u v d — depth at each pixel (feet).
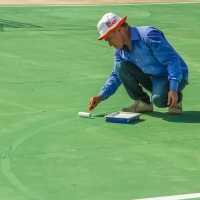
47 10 63.26
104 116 32.50
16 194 26.12
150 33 31.09
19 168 27.73
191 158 28.63
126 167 27.86
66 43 46.78
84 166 27.91
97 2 71.77
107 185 26.68
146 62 31.60
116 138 30.22
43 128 31.01
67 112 32.89
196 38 49.39
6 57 42.34
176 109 32.71
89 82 37.55
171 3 71.41
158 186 26.63
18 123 31.50
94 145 29.55
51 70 39.70
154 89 32.07
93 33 50.37
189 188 26.53
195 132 30.86
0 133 30.48
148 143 29.81
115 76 32.73
